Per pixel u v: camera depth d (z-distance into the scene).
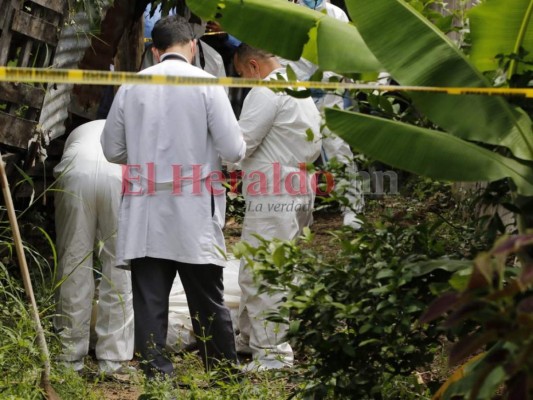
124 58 11.12
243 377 7.04
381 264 4.73
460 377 4.14
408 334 4.84
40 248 8.92
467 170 4.32
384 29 4.57
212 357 7.27
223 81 3.90
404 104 5.63
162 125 7.13
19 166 7.85
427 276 4.71
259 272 4.96
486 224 5.00
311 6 10.09
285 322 4.95
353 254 4.94
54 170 7.97
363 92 5.30
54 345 7.41
